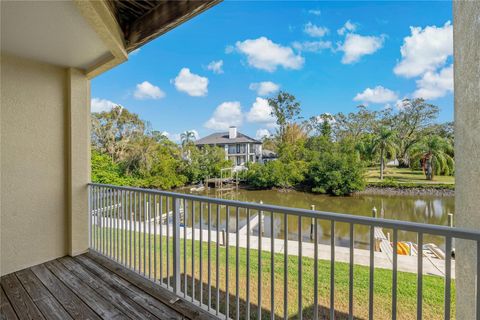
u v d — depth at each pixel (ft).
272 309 5.15
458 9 3.90
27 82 9.43
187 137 107.04
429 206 40.70
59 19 6.81
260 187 74.59
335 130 80.69
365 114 74.33
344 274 12.50
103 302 7.00
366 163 61.05
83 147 10.87
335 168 59.72
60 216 10.28
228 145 112.47
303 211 4.66
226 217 5.94
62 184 10.38
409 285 11.09
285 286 4.93
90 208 10.93
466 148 3.69
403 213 39.91
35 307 6.77
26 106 9.39
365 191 54.03
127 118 67.72
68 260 9.91
